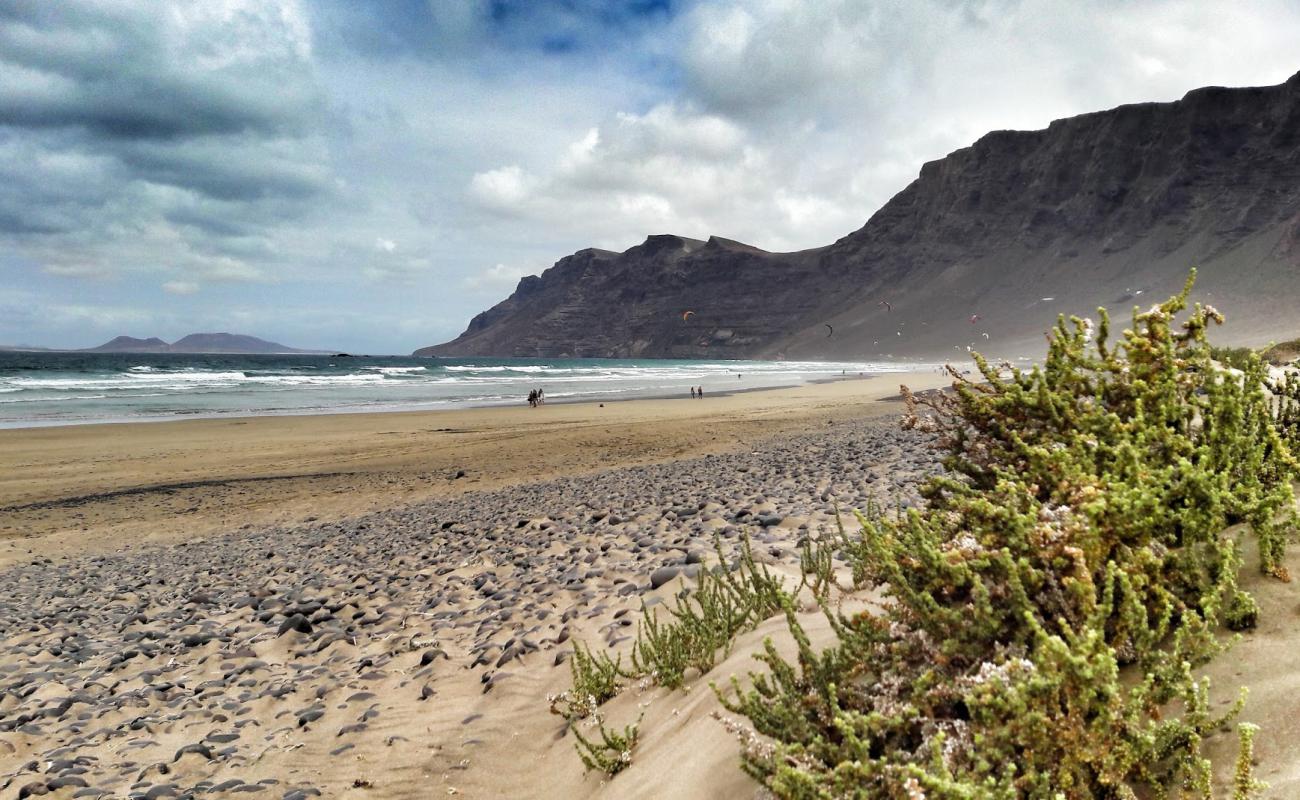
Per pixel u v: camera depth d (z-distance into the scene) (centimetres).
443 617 788
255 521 1672
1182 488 224
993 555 216
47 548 1499
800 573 586
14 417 3769
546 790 393
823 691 239
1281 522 236
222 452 2642
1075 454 255
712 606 486
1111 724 177
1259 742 176
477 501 1650
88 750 558
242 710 608
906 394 313
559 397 5478
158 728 587
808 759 212
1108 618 211
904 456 1428
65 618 991
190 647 809
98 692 693
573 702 471
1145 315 284
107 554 1438
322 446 2778
